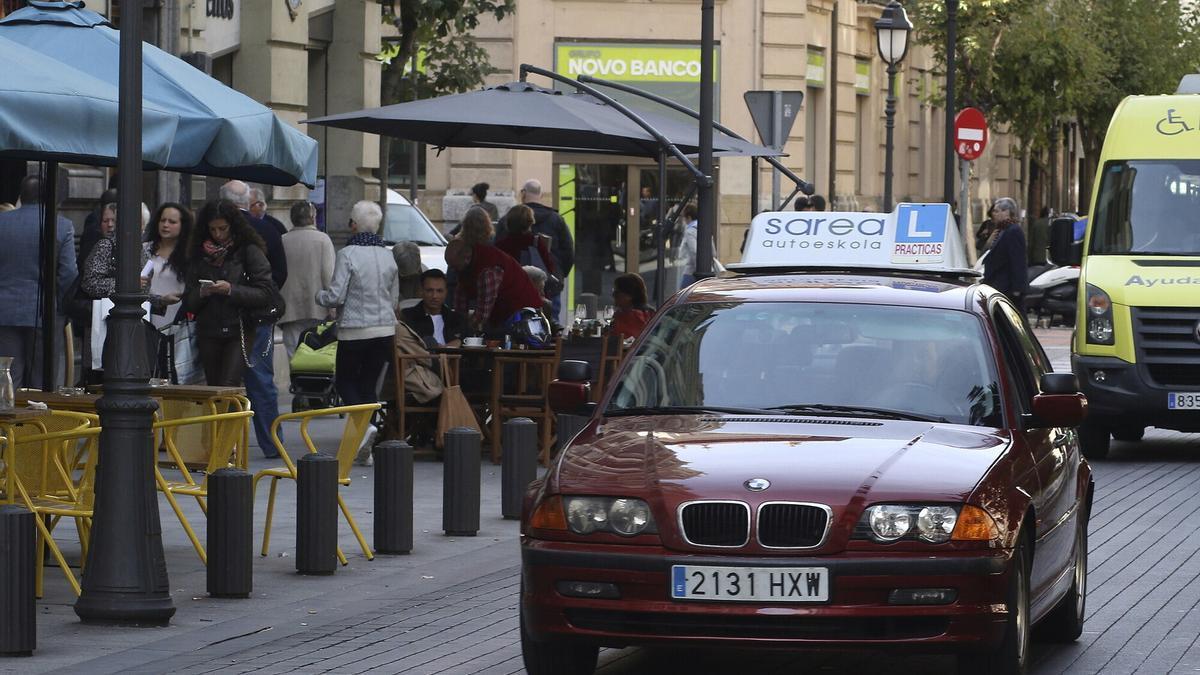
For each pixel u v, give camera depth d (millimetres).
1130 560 21969
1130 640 17484
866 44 81375
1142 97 34688
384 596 19562
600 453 14680
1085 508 18031
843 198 77188
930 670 16125
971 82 78500
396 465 22344
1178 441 36562
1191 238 33188
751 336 16297
